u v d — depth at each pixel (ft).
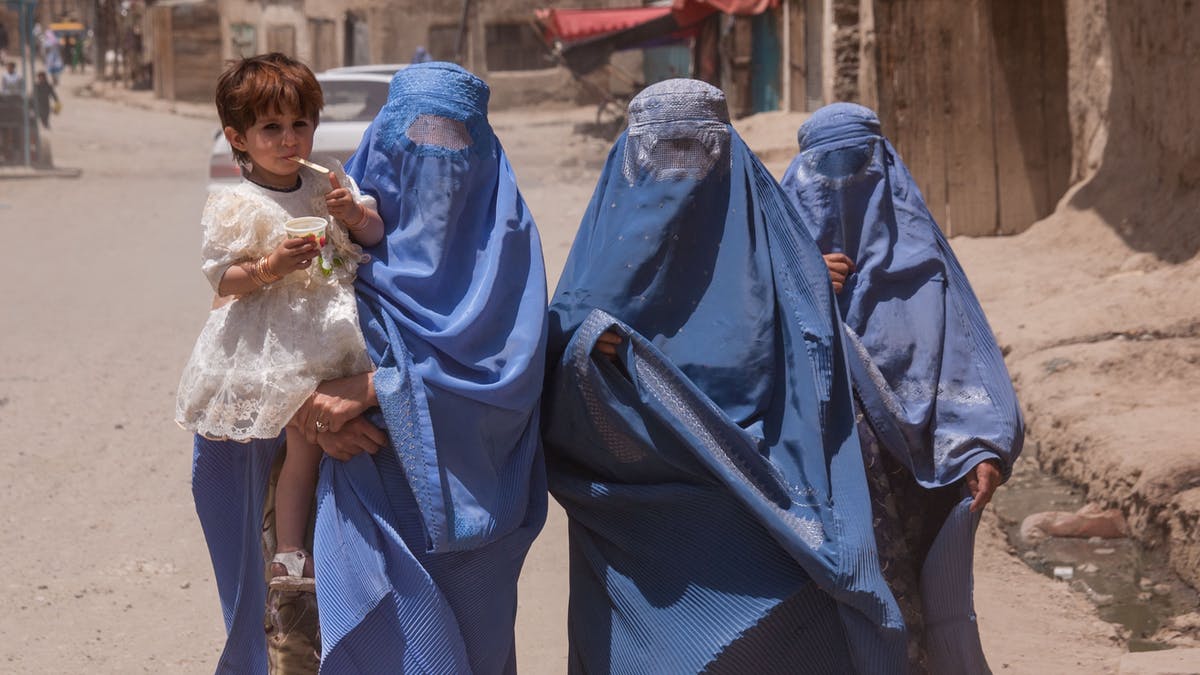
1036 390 22.25
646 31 81.97
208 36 133.39
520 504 9.47
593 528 10.06
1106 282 27.43
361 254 9.45
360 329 9.34
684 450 9.57
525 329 9.37
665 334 9.92
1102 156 34.14
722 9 77.15
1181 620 14.87
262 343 9.18
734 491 9.35
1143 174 31.42
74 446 22.67
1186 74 28.84
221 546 10.49
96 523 18.90
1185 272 26.18
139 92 142.82
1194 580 16.01
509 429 9.37
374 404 9.14
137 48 148.36
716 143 10.02
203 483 10.36
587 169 66.95
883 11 36.99
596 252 10.15
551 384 9.91
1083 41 35.55
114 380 27.40
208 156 84.07
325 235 9.15
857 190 11.97
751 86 82.94
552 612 15.49
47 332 32.30
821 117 12.21
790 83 72.64
